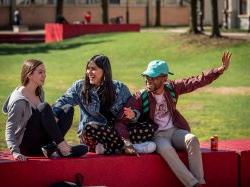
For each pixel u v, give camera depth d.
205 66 33.22
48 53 43.97
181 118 10.45
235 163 10.80
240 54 34.44
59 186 9.41
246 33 53.00
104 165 9.89
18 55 43.09
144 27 78.38
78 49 44.59
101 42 46.00
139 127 10.17
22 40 59.66
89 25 55.50
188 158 10.21
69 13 84.62
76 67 35.72
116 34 50.22
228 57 10.52
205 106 21.14
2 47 50.38
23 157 9.48
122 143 10.12
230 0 66.06
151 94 10.26
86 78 10.19
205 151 10.74
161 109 10.30
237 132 16.81
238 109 20.53
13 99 9.66
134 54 38.97
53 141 9.74
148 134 10.18
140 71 33.19
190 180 9.96
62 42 50.81
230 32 55.91
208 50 36.72
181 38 40.66
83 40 49.56
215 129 17.22
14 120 9.60
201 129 17.22
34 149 9.86
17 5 81.50
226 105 21.33
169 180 10.28
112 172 9.95
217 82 27.09
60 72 33.16
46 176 9.58
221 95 23.62
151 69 10.13
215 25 40.19
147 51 39.03
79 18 84.94
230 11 66.00
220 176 10.72
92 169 9.84
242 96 23.42
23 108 9.64
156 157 10.17
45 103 9.64
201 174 10.15
